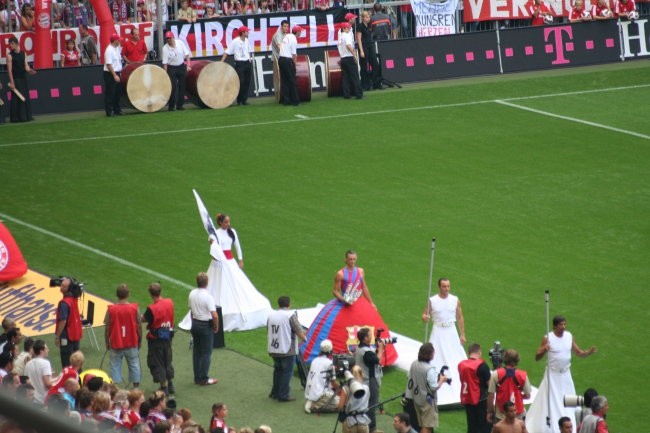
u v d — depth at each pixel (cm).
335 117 9444
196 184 7688
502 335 5281
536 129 9119
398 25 11750
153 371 4400
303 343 4809
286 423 4238
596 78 10762
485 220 7006
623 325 5419
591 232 6794
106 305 5638
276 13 10688
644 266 6231
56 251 6450
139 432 2970
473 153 8462
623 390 4709
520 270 6166
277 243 6600
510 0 11638
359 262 6297
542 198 7450
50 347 5150
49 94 9719
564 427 3600
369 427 3981
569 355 4119
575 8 11338
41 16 9912
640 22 11531
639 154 8481
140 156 8325
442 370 4003
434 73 10875
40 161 8169
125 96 9556
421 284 5966
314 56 10525
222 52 10562
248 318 5362
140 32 10381
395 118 9406
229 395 4544
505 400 3847
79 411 3206
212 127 9131
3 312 5609
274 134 8925
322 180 7812
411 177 7888
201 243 6650
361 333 4075
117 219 7025
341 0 11519
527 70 11175
